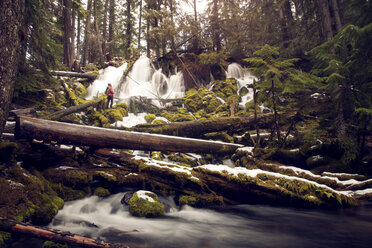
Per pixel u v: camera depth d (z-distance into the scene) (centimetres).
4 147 383
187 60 2000
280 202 501
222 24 1955
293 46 1689
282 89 753
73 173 497
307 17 1562
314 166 717
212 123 941
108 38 2998
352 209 478
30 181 381
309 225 397
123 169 556
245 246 311
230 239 338
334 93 743
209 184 523
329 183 605
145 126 963
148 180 529
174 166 566
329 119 823
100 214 433
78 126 531
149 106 1448
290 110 974
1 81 372
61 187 464
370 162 664
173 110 1441
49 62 1020
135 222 402
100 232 353
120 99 1445
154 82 1928
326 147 727
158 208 442
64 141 511
